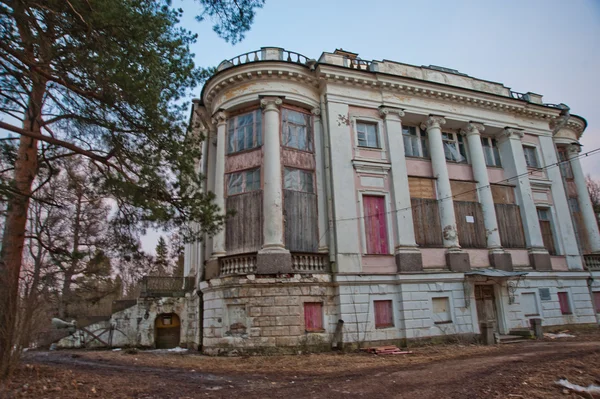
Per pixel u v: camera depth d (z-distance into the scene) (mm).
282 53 19547
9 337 8844
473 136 22469
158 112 10227
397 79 20656
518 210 22766
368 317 17125
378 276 17750
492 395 7895
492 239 21016
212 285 16750
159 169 10992
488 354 13789
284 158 18359
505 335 19234
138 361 14156
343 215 18062
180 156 10945
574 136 27094
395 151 19953
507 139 23594
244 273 16281
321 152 19281
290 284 16359
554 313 21250
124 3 9398
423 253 19266
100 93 9758
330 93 19547
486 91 23578
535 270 21531
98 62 9102
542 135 24875
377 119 20375
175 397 8352
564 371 9539
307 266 17188
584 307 22219
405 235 18828
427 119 21672
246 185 18344
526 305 20812
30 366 10453
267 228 16922
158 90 9922
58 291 22766
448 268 19422
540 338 18484
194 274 21750
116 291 25469
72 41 9336
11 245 10344
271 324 15758
